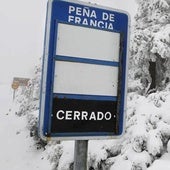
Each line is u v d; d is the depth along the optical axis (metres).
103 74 2.40
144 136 5.62
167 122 6.06
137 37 8.48
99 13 2.40
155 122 6.11
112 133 2.42
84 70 2.32
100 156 6.00
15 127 17.56
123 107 2.48
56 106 2.21
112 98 2.43
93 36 2.37
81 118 2.29
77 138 2.27
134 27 10.18
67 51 2.27
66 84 2.25
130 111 6.77
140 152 5.52
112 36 2.46
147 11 9.79
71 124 2.25
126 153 5.60
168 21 9.04
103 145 6.25
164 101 6.74
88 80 2.33
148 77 9.20
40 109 2.20
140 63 9.03
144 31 8.57
